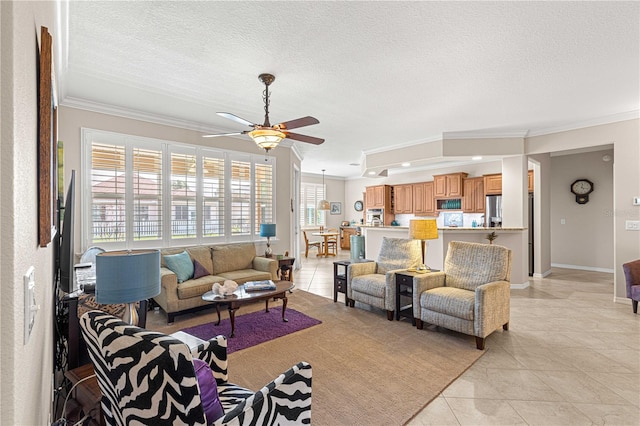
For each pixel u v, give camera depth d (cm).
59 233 241
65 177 367
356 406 208
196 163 473
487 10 214
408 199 920
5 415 58
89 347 123
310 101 383
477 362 268
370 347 297
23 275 70
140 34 242
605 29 236
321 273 667
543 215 629
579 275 630
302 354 283
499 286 314
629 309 411
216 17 221
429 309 329
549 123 477
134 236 414
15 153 59
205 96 367
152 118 428
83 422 161
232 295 338
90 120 385
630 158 431
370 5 208
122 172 406
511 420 195
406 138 561
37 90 100
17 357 62
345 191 1152
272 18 222
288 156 601
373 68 297
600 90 353
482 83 332
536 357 276
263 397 125
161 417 103
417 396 219
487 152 530
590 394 221
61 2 197
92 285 217
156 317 381
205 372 125
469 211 775
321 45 257
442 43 254
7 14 57
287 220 598
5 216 57
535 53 271
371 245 628
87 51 268
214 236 491
